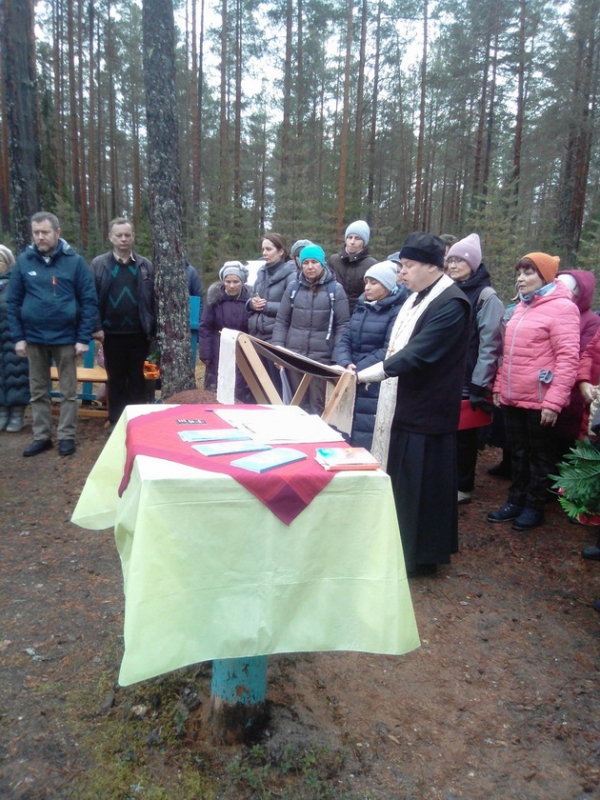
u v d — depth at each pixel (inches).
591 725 96.3
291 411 100.2
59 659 106.0
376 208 911.7
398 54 1020.5
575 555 152.2
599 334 160.9
